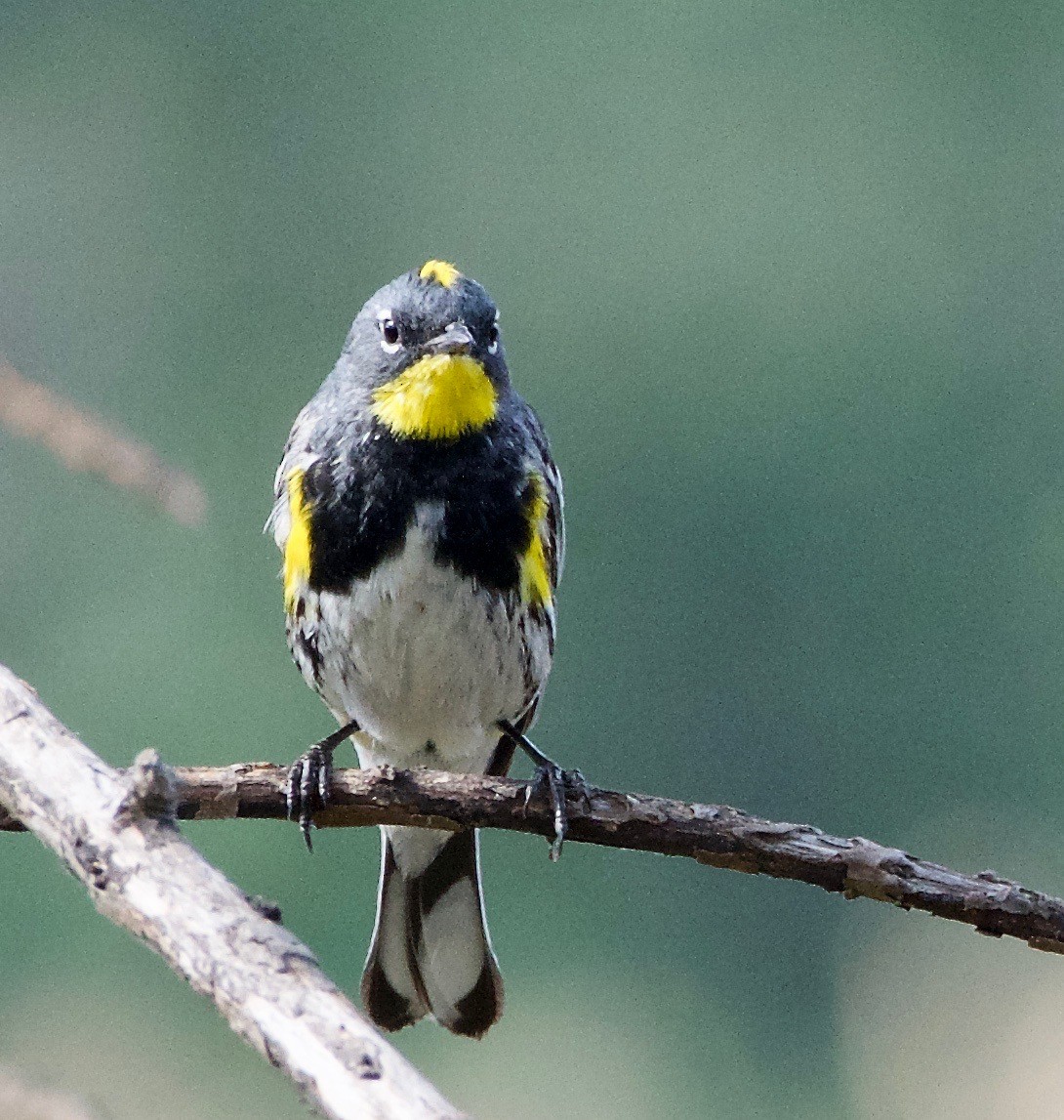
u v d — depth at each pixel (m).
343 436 7.39
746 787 17.48
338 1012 3.78
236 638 16.12
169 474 4.27
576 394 18.55
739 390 18.50
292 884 15.32
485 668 7.50
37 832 4.33
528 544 7.45
